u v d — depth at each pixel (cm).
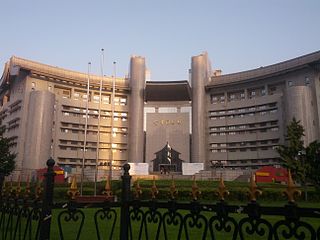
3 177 605
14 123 6625
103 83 7362
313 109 5903
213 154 7150
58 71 6925
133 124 7362
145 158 7362
